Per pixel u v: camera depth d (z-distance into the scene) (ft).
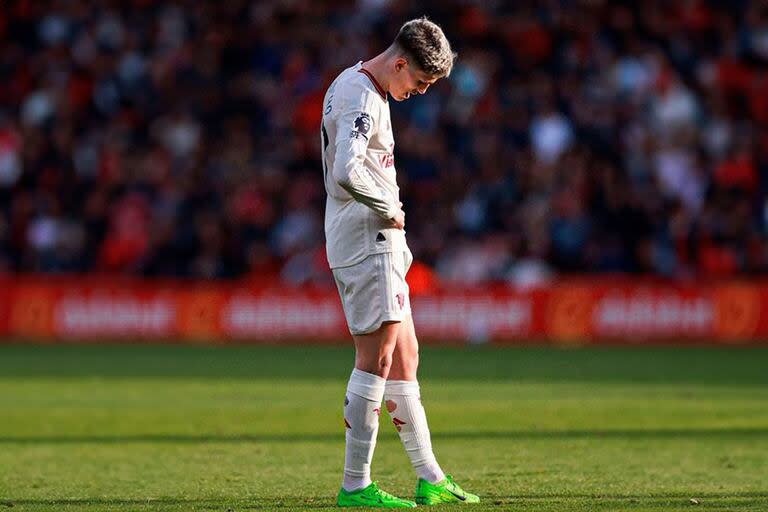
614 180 264.52
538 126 278.26
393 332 66.69
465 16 302.45
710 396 136.98
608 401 131.54
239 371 176.14
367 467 67.26
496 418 115.85
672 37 300.81
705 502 67.92
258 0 314.35
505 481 77.00
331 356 205.98
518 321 237.25
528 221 255.09
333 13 311.47
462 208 262.26
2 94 304.71
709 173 274.98
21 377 167.02
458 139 276.62
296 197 271.28
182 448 96.43
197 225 268.41
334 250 67.00
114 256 270.26
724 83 294.46
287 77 299.79
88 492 73.97
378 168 66.13
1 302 248.32
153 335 245.86
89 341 245.65
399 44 65.36
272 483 77.20
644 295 234.99
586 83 290.15
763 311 234.58
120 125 295.69
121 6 316.40
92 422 115.03
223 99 299.79
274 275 263.49
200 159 286.25
